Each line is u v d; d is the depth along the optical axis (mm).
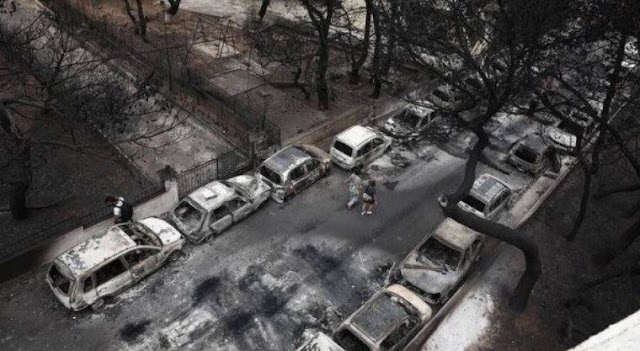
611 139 17266
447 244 15992
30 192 17891
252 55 29016
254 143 20531
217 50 29141
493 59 17438
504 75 17047
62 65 20344
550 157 22828
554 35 16859
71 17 25797
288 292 15438
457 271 15703
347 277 16172
